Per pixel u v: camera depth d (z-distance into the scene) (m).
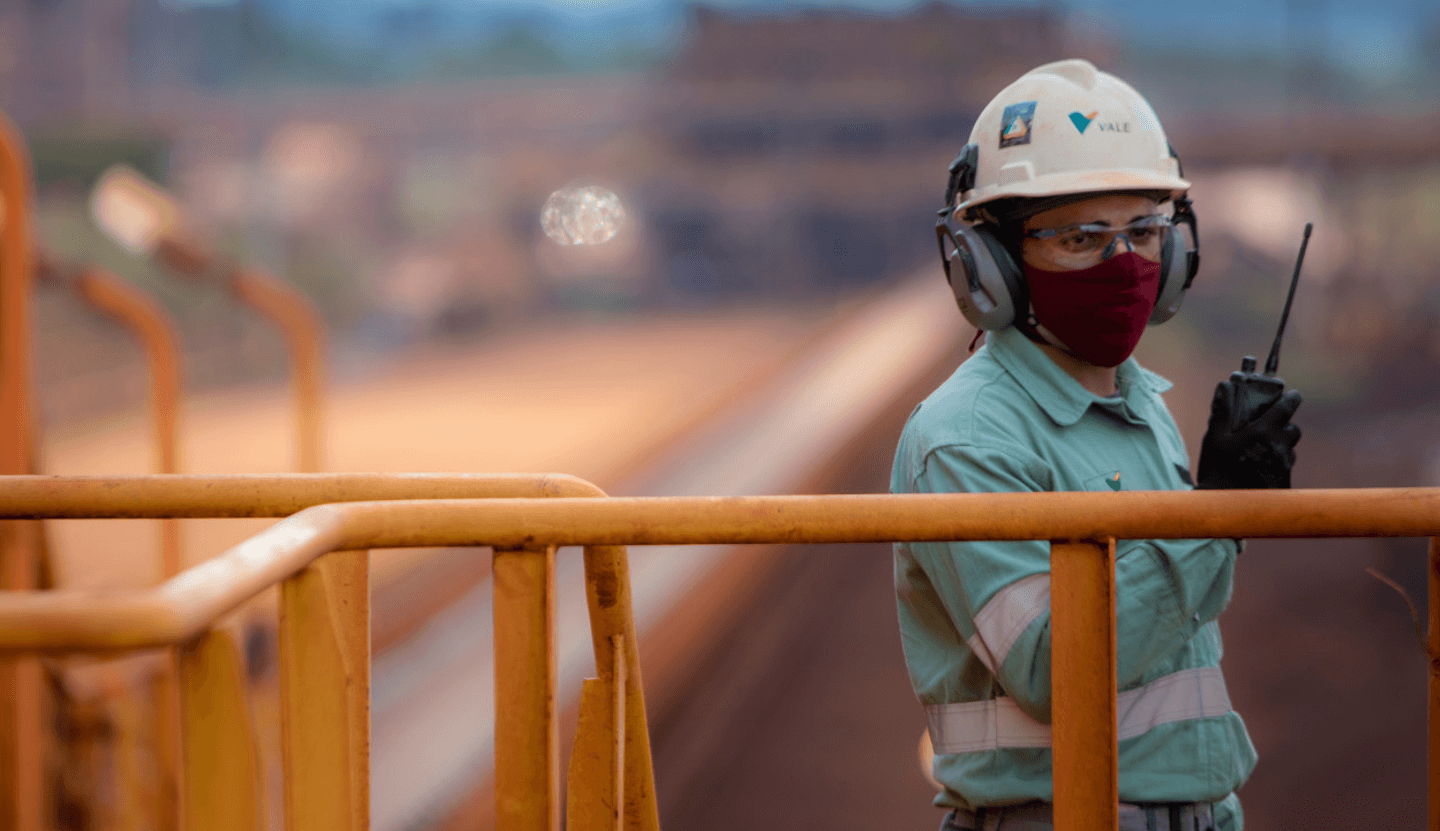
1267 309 175.00
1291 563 57.12
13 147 9.55
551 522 3.98
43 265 14.51
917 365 60.16
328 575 3.90
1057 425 4.78
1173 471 5.00
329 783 3.63
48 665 10.12
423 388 108.38
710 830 22.16
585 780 4.37
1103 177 4.64
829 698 26.83
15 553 9.34
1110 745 4.05
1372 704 40.91
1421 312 144.88
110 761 10.61
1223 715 4.75
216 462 66.62
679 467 48.78
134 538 35.12
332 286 189.00
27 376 9.72
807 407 53.78
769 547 29.38
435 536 3.94
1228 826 4.93
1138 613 4.33
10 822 8.88
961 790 4.75
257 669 13.26
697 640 24.48
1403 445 95.44
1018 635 4.28
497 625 4.05
